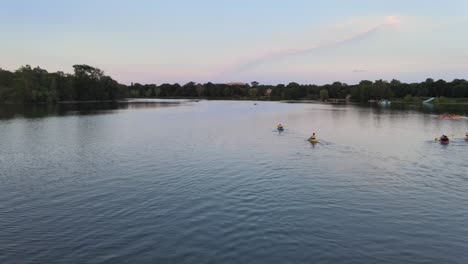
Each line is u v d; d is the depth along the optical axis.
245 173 33.44
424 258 18.11
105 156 41.28
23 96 163.88
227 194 27.33
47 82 183.88
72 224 21.94
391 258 18.05
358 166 36.72
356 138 56.38
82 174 33.25
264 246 19.06
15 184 30.19
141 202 25.62
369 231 21.08
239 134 60.84
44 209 24.44
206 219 22.55
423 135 60.25
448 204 25.67
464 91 199.12
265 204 25.20
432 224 22.17
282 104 193.00
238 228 21.25
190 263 17.42
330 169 35.34
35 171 34.47
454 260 17.94
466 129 69.06
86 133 61.47
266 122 83.75
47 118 90.81
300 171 34.44
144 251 18.56
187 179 31.39
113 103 188.12
